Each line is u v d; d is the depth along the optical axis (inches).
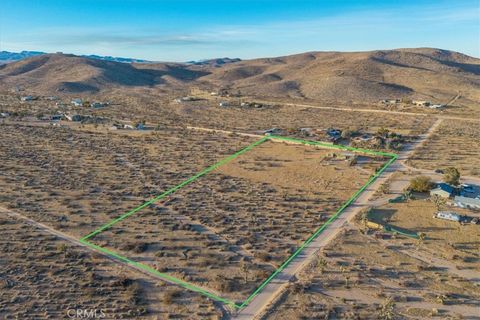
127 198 3142.2
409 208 2893.7
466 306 1860.2
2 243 2391.7
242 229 2628.0
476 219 2677.2
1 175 3592.5
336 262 2214.6
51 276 2076.8
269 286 2016.5
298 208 2950.3
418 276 2087.8
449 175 3319.4
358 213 2824.8
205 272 2135.8
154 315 1798.7
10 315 1776.6
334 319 1784.0
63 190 3277.6
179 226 2652.6
